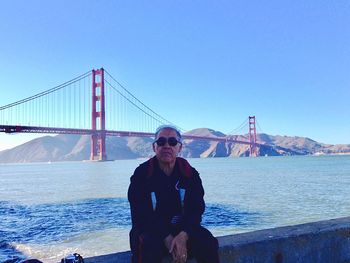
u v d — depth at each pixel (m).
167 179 2.46
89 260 2.60
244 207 18.42
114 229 13.59
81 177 54.09
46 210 19.89
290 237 3.04
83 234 12.87
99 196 26.47
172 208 2.45
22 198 26.86
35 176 64.38
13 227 14.86
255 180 38.38
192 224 2.36
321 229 3.22
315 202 19.89
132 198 2.46
